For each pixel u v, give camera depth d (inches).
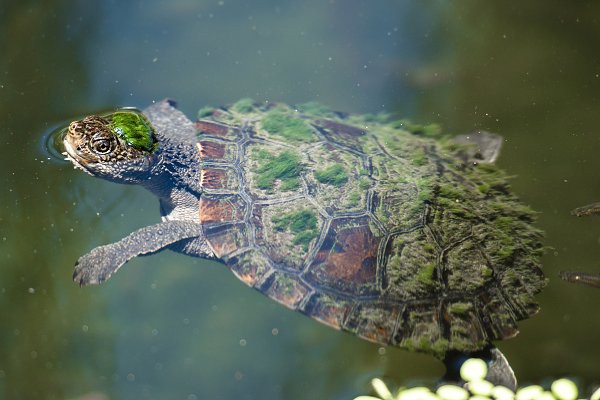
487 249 262.2
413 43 408.8
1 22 401.1
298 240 256.7
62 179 306.3
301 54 399.9
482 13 430.6
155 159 294.2
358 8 434.0
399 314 247.3
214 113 331.0
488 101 370.6
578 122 357.1
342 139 302.2
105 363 269.7
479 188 290.0
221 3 432.1
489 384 240.2
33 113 341.7
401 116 357.7
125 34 404.2
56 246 292.0
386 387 256.2
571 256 287.9
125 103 355.6
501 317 250.8
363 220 258.8
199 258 309.7
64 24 404.5
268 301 297.3
